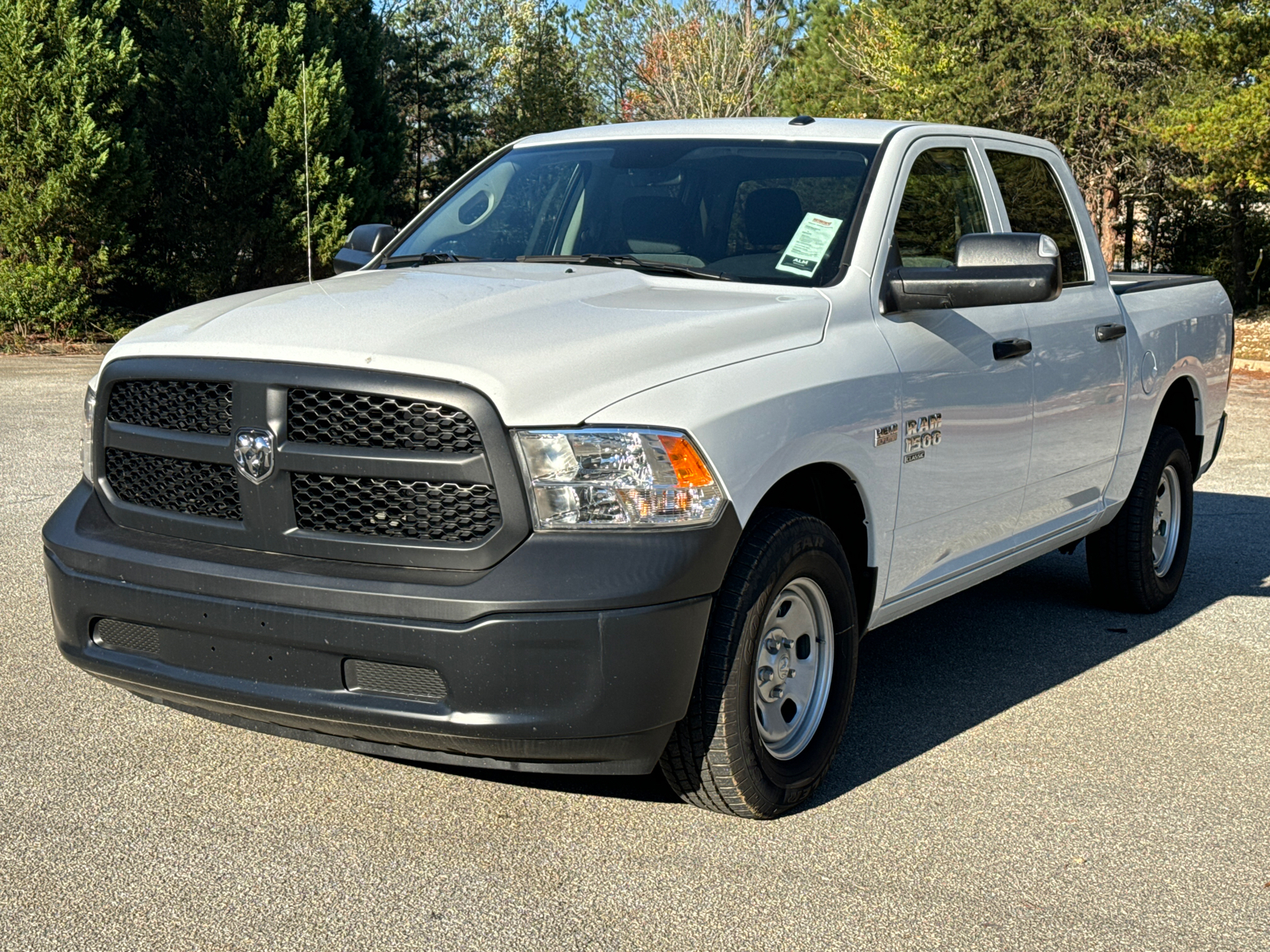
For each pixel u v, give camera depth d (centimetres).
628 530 302
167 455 330
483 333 319
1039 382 459
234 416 317
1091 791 383
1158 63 2714
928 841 346
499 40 4869
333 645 302
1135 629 565
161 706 430
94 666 341
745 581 327
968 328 424
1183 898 318
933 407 398
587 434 299
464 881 314
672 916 300
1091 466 515
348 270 484
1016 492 458
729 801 343
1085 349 494
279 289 396
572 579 293
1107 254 2991
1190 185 2503
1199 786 389
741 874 322
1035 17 2747
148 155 2100
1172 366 575
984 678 491
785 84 4059
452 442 300
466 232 468
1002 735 430
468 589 294
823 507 380
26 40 1825
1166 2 2680
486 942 286
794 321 363
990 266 382
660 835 344
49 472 859
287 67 2180
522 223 460
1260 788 389
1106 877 328
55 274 1902
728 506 313
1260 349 2041
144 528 338
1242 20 2228
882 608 400
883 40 3234
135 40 2198
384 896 305
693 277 402
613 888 313
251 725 335
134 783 367
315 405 310
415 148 3556
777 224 412
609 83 5238
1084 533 541
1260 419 1291
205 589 315
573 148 482
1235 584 650
